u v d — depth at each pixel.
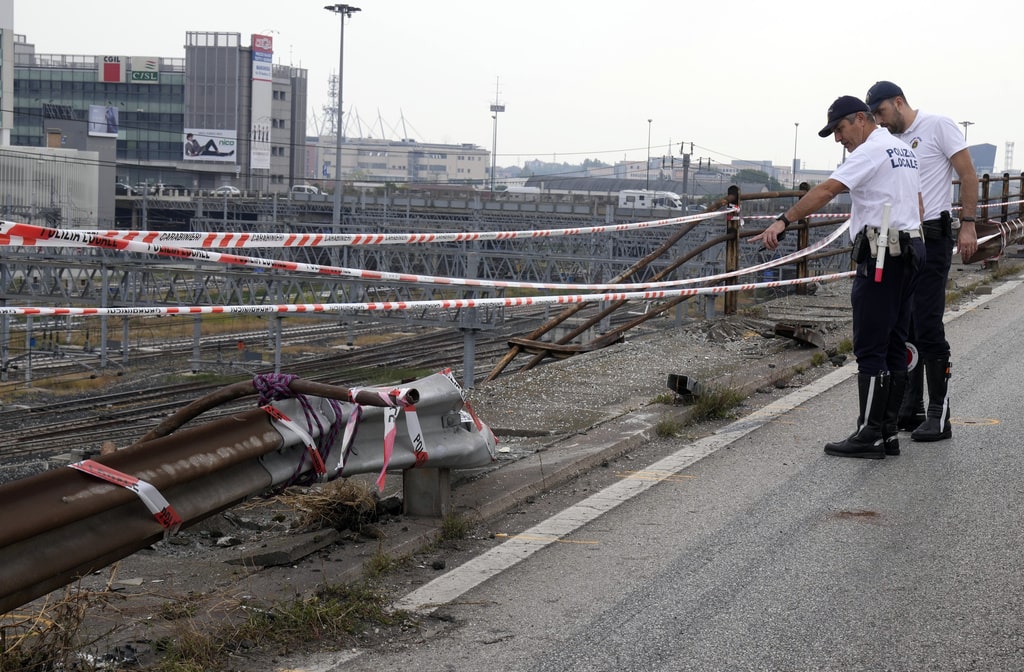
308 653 3.75
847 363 9.59
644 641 3.87
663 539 4.99
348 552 4.64
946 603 4.18
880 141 6.21
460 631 3.96
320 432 4.24
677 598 4.27
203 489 3.78
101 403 38.62
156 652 3.64
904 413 7.05
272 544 4.59
